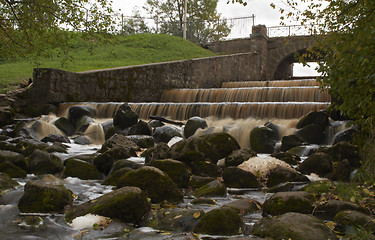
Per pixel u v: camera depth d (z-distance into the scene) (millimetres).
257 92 18078
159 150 6902
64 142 11094
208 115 14422
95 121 13977
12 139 9688
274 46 30156
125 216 3564
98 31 12664
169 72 20188
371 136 5125
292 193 4031
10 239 3039
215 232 3223
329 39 4781
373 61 3477
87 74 16500
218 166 6391
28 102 15312
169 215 3639
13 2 12055
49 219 3674
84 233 3229
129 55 28719
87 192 5020
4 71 20266
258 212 4035
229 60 25156
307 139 10180
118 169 6082
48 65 22859
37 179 5805
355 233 2920
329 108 5055
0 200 4336
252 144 9906
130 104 15688
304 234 2924
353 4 4648
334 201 3828
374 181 4402
